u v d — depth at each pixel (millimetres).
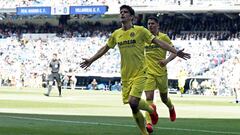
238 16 65000
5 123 16797
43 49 69438
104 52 13117
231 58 59312
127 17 12625
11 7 71875
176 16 67812
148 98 14953
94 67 62438
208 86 53438
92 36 70438
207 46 62000
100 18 72500
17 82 56625
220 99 41125
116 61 62000
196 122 18594
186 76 53094
